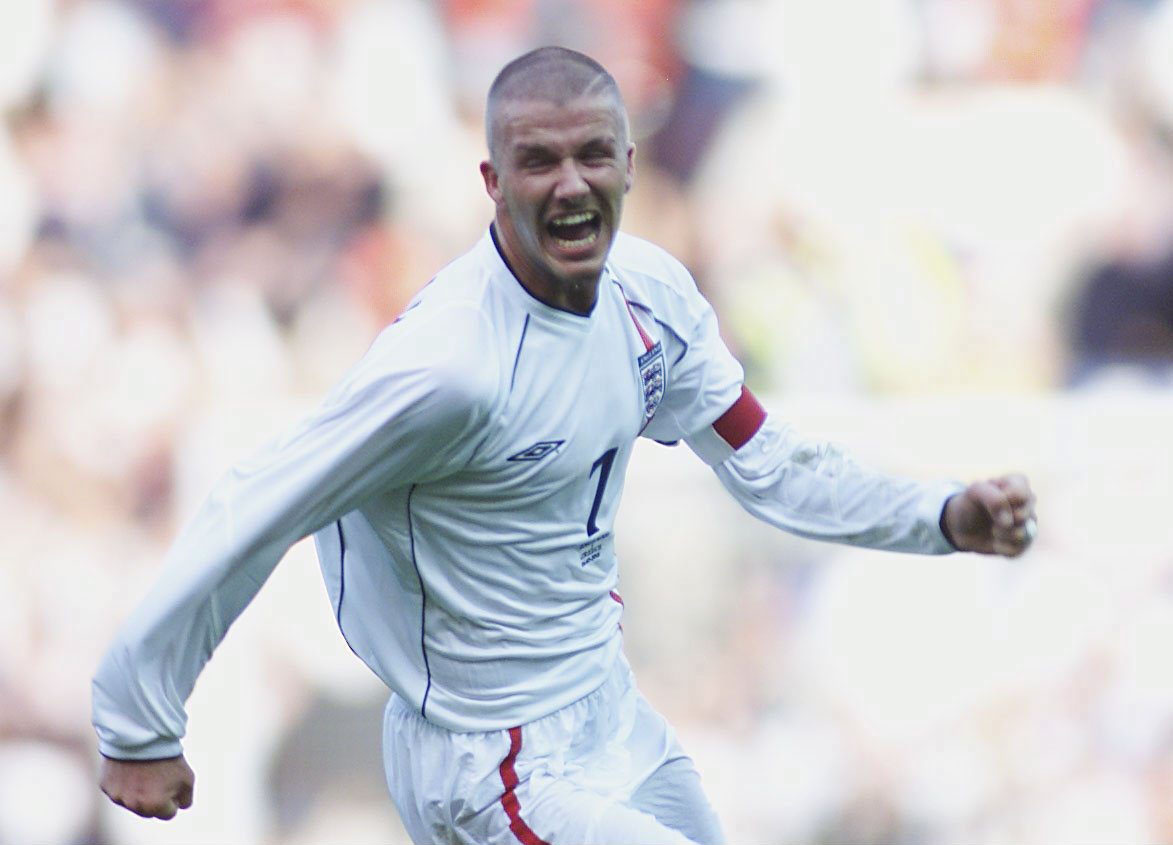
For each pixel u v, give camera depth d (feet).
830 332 123.85
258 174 125.49
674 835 37.93
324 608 101.09
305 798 100.42
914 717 100.78
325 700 100.99
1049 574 104.83
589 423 37.65
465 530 37.60
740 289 125.29
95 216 123.03
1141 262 129.49
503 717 39.47
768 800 98.48
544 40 129.59
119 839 104.68
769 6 129.80
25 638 110.01
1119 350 128.16
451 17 129.18
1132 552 107.14
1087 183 130.11
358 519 39.29
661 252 40.55
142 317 120.78
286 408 119.55
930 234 128.26
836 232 127.44
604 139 34.91
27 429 116.57
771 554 100.37
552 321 36.60
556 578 39.04
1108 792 101.60
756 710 99.55
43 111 124.67
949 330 125.90
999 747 101.30
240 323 122.21
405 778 40.83
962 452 114.21
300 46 127.24
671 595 99.60
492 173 36.68
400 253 125.39
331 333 123.03
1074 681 102.58
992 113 131.03
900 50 131.23
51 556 113.09
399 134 127.44
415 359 34.60
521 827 39.09
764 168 129.08
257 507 34.68
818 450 42.24
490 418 35.76
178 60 126.41
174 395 119.14
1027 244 128.88
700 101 129.80
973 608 102.58
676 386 40.96
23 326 118.73
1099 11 132.87
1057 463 112.68
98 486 115.85
